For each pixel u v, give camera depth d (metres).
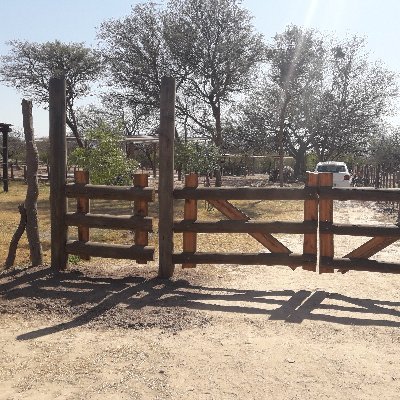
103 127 14.16
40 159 44.22
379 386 3.67
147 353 4.31
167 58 31.52
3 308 5.59
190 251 6.84
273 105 33.06
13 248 7.69
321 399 3.48
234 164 43.03
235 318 5.20
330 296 6.05
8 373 3.96
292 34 27.27
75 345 4.52
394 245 9.67
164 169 6.69
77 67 44.88
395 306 5.66
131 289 6.30
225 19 29.11
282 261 6.52
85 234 7.26
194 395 3.55
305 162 40.69
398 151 33.31
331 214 6.39
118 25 31.89
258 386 3.67
